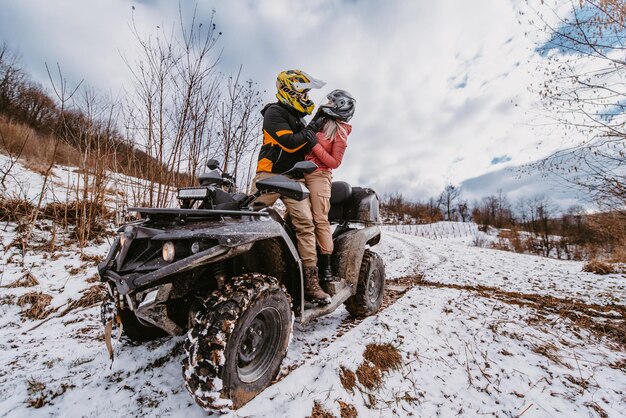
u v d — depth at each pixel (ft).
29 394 5.90
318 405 5.79
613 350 8.95
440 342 8.75
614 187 17.28
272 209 7.86
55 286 12.00
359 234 10.47
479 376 7.37
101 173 17.38
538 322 10.46
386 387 6.75
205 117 17.15
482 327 9.77
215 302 5.58
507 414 6.17
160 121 16.55
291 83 8.62
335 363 6.98
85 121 17.03
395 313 10.62
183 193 6.96
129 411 5.54
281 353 6.48
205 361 4.97
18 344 8.17
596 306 12.53
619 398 6.71
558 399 6.63
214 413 5.41
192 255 5.32
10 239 15.38
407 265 23.44
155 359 7.32
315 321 10.48
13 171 24.31
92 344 8.18
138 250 6.05
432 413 6.13
